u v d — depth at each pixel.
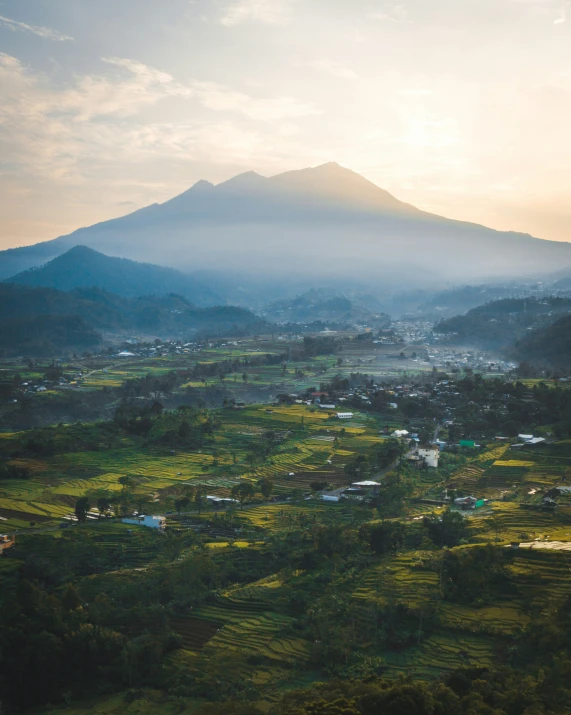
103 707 108.00
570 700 91.25
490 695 94.12
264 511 196.12
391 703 87.56
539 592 125.88
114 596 139.12
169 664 117.38
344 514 189.62
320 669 112.81
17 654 118.25
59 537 172.25
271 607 133.25
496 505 188.50
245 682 109.56
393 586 132.00
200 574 143.00
